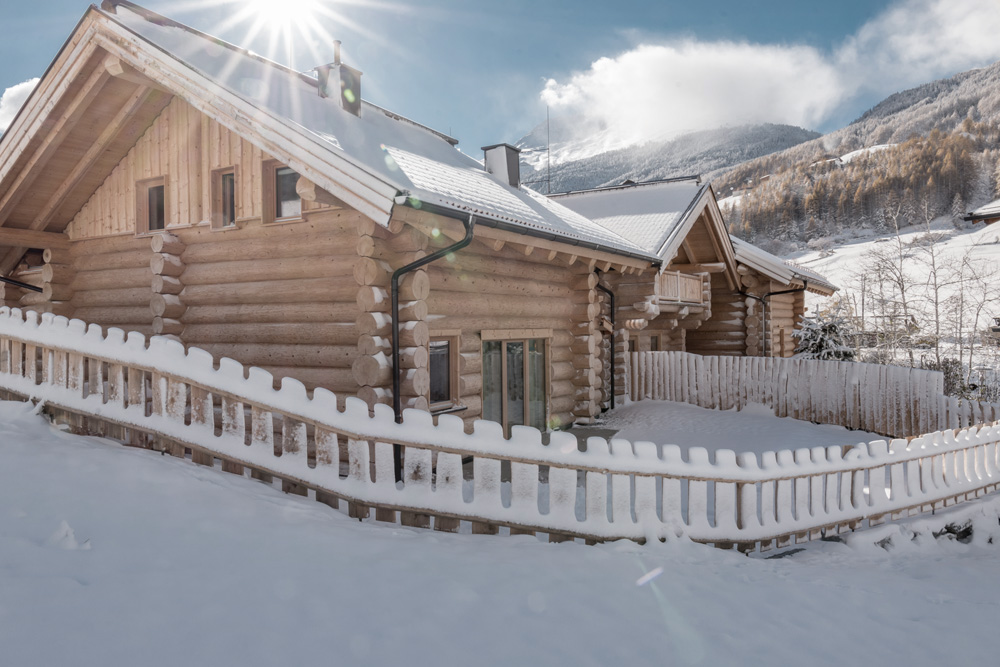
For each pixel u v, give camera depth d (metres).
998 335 22.41
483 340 10.06
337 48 10.83
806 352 18.92
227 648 2.90
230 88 7.85
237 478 5.68
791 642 3.58
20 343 7.43
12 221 10.91
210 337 9.39
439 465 5.39
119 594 3.31
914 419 12.27
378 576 3.88
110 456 5.66
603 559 4.71
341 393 8.17
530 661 3.05
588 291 12.81
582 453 5.43
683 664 3.17
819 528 6.57
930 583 5.30
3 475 4.88
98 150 10.00
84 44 8.86
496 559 4.46
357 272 7.76
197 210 9.55
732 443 11.46
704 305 19.25
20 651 2.69
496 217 8.41
